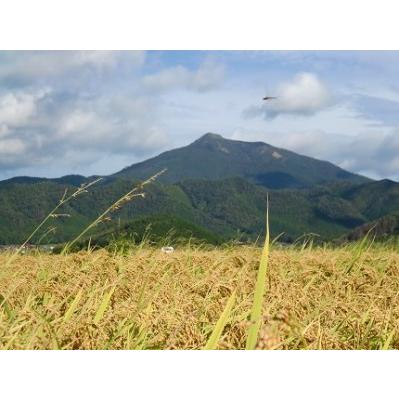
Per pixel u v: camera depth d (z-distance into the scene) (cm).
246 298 550
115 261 799
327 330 463
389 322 508
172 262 829
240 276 627
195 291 608
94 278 694
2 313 487
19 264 777
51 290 619
